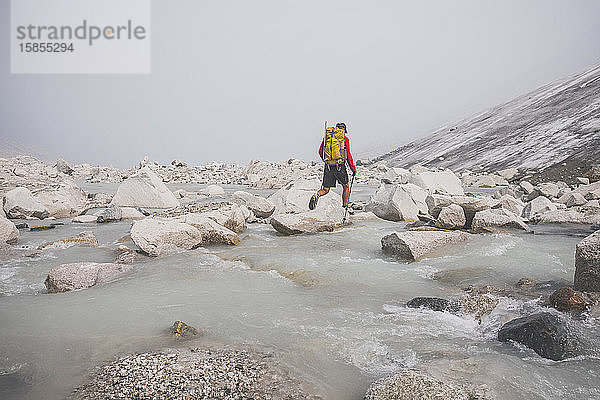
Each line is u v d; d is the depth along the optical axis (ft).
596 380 9.65
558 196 53.31
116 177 99.55
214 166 120.98
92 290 17.16
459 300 15.10
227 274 19.34
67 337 12.44
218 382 9.56
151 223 24.71
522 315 13.48
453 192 52.13
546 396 8.95
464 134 176.55
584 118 115.55
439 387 8.71
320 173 102.42
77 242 26.23
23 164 119.65
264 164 111.96
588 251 15.35
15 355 11.30
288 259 21.65
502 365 10.16
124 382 9.58
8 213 39.06
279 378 9.86
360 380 9.91
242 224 30.99
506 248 23.03
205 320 13.71
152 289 17.13
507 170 89.15
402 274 19.04
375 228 31.53
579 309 13.82
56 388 9.52
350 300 15.64
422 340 12.08
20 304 15.46
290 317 13.92
